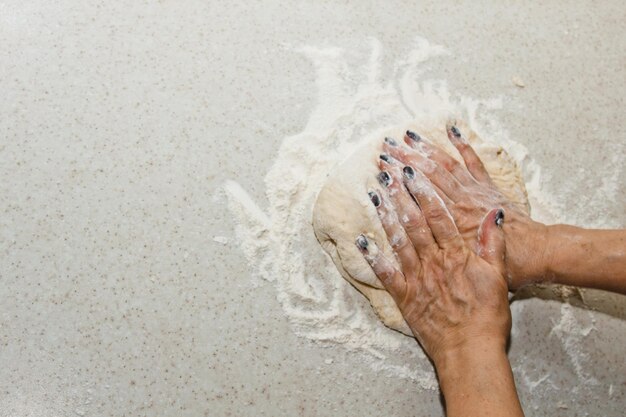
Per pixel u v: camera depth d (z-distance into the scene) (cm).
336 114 83
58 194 79
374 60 85
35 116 80
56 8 83
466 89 86
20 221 78
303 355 78
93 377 76
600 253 74
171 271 78
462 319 73
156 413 75
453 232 75
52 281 77
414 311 76
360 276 77
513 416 68
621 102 88
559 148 85
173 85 82
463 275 74
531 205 83
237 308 78
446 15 88
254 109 82
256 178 80
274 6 85
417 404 78
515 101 86
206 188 80
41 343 76
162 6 84
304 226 80
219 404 76
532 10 90
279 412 76
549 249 75
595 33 90
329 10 86
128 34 83
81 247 78
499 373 70
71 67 82
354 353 78
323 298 79
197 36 84
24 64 81
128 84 82
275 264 79
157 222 79
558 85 87
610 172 85
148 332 77
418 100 84
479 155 81
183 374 76
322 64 84
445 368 73
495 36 88
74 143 80
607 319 82
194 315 77
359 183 76
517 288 79
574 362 81
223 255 79
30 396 75
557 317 81
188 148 81
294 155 81
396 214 76
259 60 83
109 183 79
